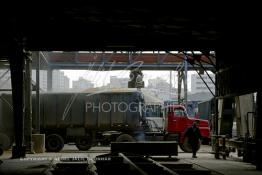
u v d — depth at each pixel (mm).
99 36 21594
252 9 14867
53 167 16875
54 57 46719
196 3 14898
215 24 17797
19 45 21172
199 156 26047
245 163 20609
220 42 22125
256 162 17656
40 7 15883
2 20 17453
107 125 31047
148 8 15477
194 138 24766
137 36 21797
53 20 18344
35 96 31156
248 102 27391
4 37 20109
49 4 15703
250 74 18938
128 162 16234
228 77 22328
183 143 30000
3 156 25641
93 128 31125
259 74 17906
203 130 31750
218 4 14727
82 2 15508
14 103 21781
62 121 30969
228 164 20078
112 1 15328
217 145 24047
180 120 30906
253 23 16609
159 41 22031
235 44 20641
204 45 22422
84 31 20797
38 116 29688
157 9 15500
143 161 19203
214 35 20484
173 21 17719
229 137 23781
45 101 31078
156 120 32438
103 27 20047
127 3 15344
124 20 18219
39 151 28266
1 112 30969
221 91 23719
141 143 22422
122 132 31156
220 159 23375
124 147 22406
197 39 22094
